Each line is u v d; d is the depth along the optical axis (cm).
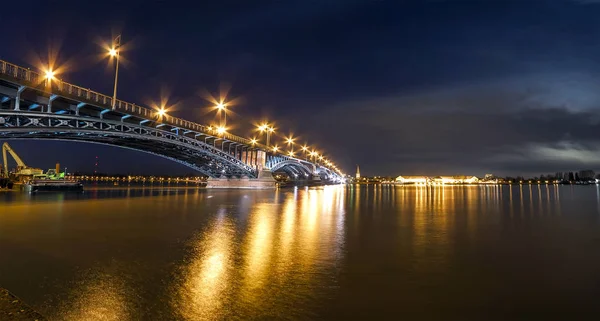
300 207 4525
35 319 831
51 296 1146
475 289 1284
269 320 992
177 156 9200
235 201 5384
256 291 1218
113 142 7088
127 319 979
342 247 1950
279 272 1444
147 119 6631
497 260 1717
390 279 1384
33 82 4484
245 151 11119
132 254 1717
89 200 5294
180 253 1744
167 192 8325
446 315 1056
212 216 3316
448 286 1314
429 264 1622
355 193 10500
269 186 11525
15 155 9544
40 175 8875
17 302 937
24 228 2509
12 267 1480
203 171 10931
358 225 2862
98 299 1123
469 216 3716
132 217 3173
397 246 2011
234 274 1403
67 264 1530
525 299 1194
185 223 2812
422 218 3459
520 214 4022
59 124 5256
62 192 7856
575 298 1208
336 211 4103
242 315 1020
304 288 1259
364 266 1559
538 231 2692
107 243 1984
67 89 5072
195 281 1311
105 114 5938
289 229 2577
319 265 1565
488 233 2545
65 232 2344
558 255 1844
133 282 1292
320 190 12775
